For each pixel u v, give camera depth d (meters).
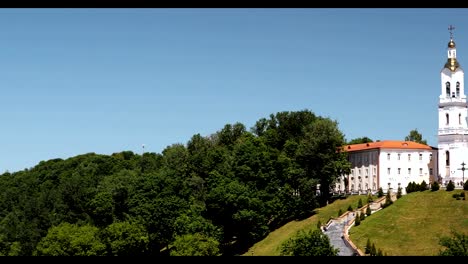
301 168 192.75
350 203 185.88
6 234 192.88
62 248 144.50
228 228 167.25
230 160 188.00
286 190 178.12
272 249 152.38
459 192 166.12
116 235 151.12
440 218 149.00
